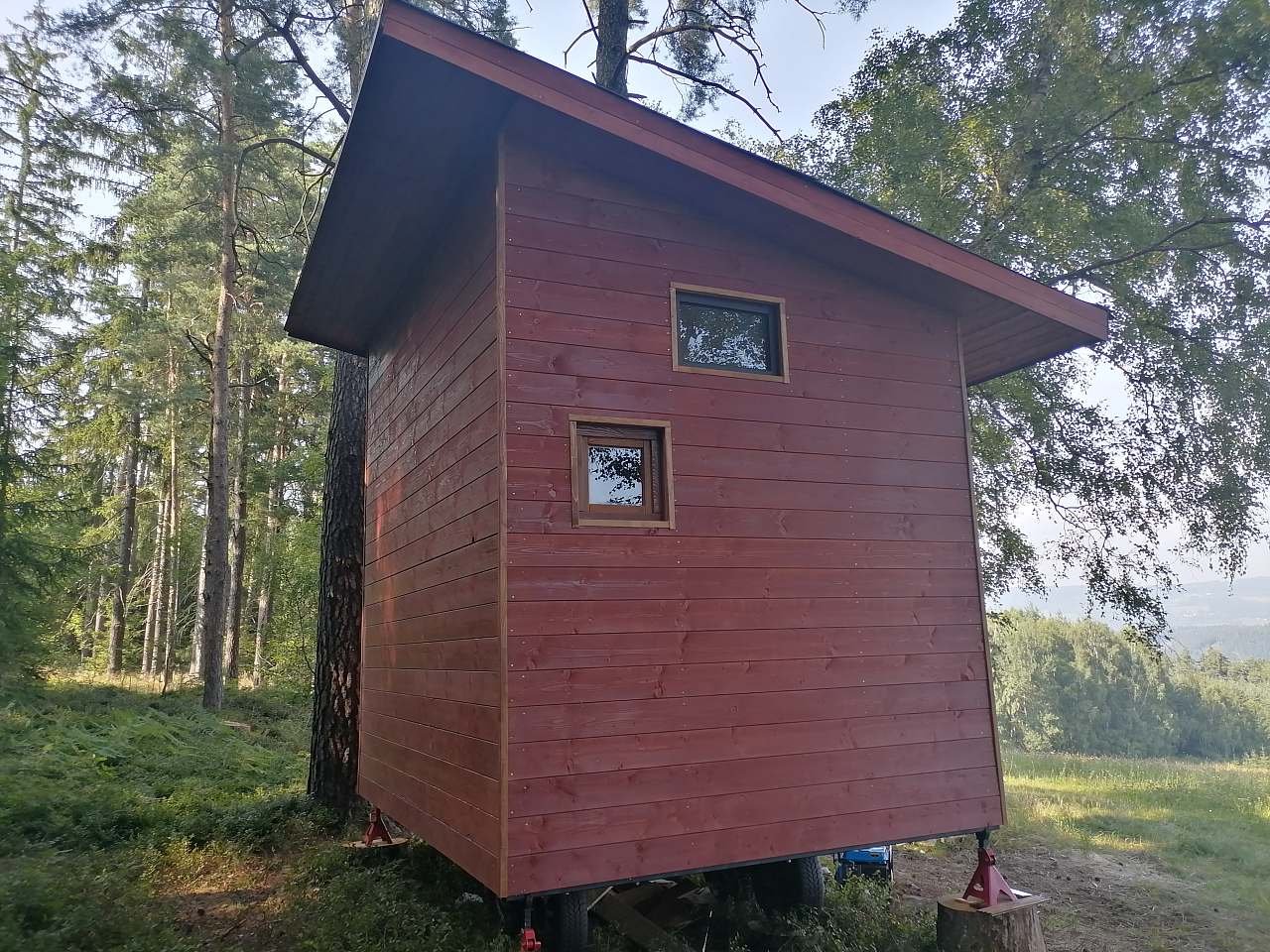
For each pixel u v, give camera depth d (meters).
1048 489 11.83
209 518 15.51
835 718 4.79
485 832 4.05
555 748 4.00
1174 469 10.96
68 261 19.52
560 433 4.31
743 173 4.71
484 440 4.45
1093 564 11.64
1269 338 10.34
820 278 5.36
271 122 13.95
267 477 23.42
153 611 24.38
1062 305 5.50
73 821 6.90
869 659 4.97
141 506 26.27
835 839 4.65
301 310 7.09
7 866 5.64
